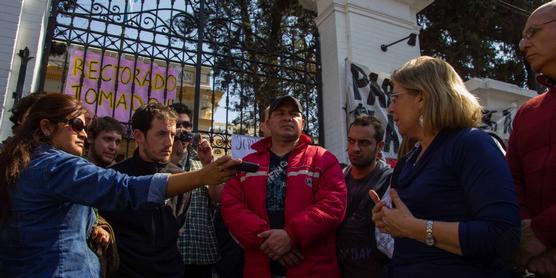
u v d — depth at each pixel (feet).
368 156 9.88
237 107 26.45
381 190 8.94
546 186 5.85
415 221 5.04
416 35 23.00
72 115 5.95
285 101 9.82
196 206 10.50
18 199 5.24
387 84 21.11
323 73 22.06
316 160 9.36
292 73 21.76
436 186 5.26
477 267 4.83
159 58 18.37
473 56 33.50
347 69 20.90
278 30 30.45
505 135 22.63
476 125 5.64
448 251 4.88
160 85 18.40
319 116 21.44
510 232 4.50
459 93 5.59
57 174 5.27
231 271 10.59
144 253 7.86
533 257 5.04
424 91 5.65
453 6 32.24
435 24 33.42
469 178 4.96
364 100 20.45
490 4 31.12
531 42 6.15
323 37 22.67
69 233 5.41
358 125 10.12
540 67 6.15
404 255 5.43
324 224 8.29
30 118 5.81
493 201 4.66
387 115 20.47
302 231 8.08
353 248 9.02
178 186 5.41
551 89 6.34
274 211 8.94
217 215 11.29
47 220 5.26
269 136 10.23
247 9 30.48
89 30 17.38
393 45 22.84
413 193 5.46
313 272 8.33
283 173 9.31
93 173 5.29
